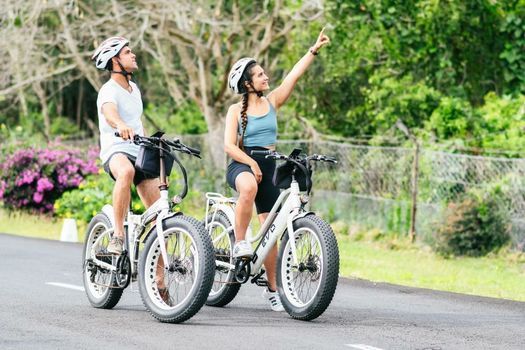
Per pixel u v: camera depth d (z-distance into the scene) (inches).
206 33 2363.4
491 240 1343.5
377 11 1798.7
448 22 1786.4
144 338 641.6
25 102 2822.3
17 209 1743.4
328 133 2058.3
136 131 749.3
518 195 1359.5
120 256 747.4
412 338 668.1
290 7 1967.3
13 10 2111.2
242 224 744.3
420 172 1483.8
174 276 717.9
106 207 786.8
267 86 755.4
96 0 2244.1
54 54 2576.3
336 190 1656.0
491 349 639.1
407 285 1007.0
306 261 726.5
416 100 1780.3
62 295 834.8
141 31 2020.2
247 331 674.8
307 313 715.4
